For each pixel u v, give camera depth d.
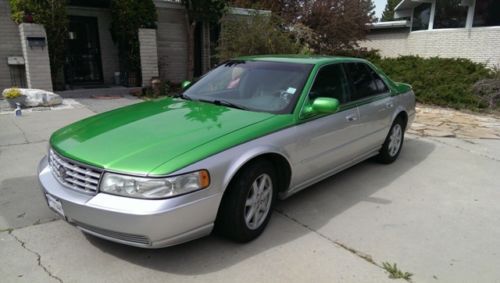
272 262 2.98
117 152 2.81
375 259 3.07
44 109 8.88
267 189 3.39
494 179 5.07
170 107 3.80
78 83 12.58
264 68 4.25
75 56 12.42
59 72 11.66
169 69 13.39
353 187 4.61
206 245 3.18
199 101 4.04
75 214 2.75
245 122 3.33
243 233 3.15
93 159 2.76
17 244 3.13
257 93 3.94
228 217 3.06
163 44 13.06
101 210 2.60
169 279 2.75
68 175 2.87
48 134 6.67
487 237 3.50
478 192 4.59
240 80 4.20
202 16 12.63
